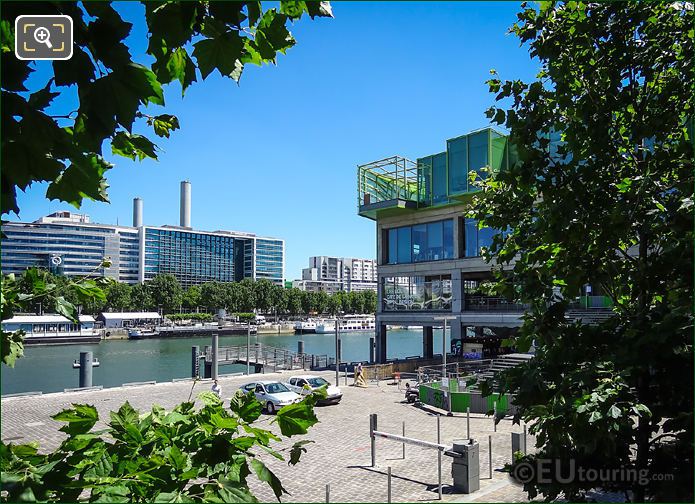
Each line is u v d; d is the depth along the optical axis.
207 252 199.00
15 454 2.44
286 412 2.60
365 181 45.34
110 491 2.23
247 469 2.56
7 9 1.79
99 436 2.70
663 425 3.82
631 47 4.49
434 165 41.41
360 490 12.19
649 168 4.30
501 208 5.00
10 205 1.98
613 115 4.75
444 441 17.23
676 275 4.18
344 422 20.78
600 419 3.37
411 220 43.72
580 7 4.67
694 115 4.15
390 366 35.62
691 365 3.76
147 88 1.89
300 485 12.66
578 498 4.12
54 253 139.88
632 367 3.60
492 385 4.48
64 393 28.80
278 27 2.22
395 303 44.28
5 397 27.34
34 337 87.56
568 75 4.52
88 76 1.81
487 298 38.41
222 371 54.69
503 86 4.77
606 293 4.78
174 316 143.75
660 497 3.73
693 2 4.10
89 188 2.20
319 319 179.88
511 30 4.89
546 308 4.66
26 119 1.83
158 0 1.95
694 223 3.67
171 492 2.29
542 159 4.57
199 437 2.60
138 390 29.91
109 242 164.00
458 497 11.37
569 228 4.30
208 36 2.07
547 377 4.21
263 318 160.12
